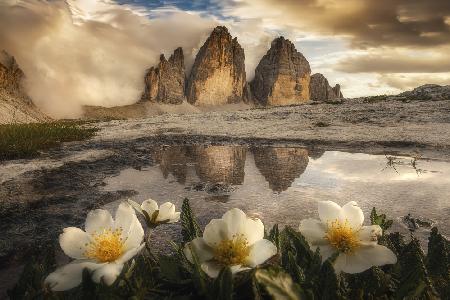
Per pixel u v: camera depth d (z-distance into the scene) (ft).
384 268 6.50
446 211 18.92
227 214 4.86
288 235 7.09
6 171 28.25
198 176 27.89
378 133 49.47
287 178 27.07
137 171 29.66
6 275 12.48
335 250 5.28
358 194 22.44
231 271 4.46
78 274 4.55
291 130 57.26
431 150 38.22
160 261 5.65
